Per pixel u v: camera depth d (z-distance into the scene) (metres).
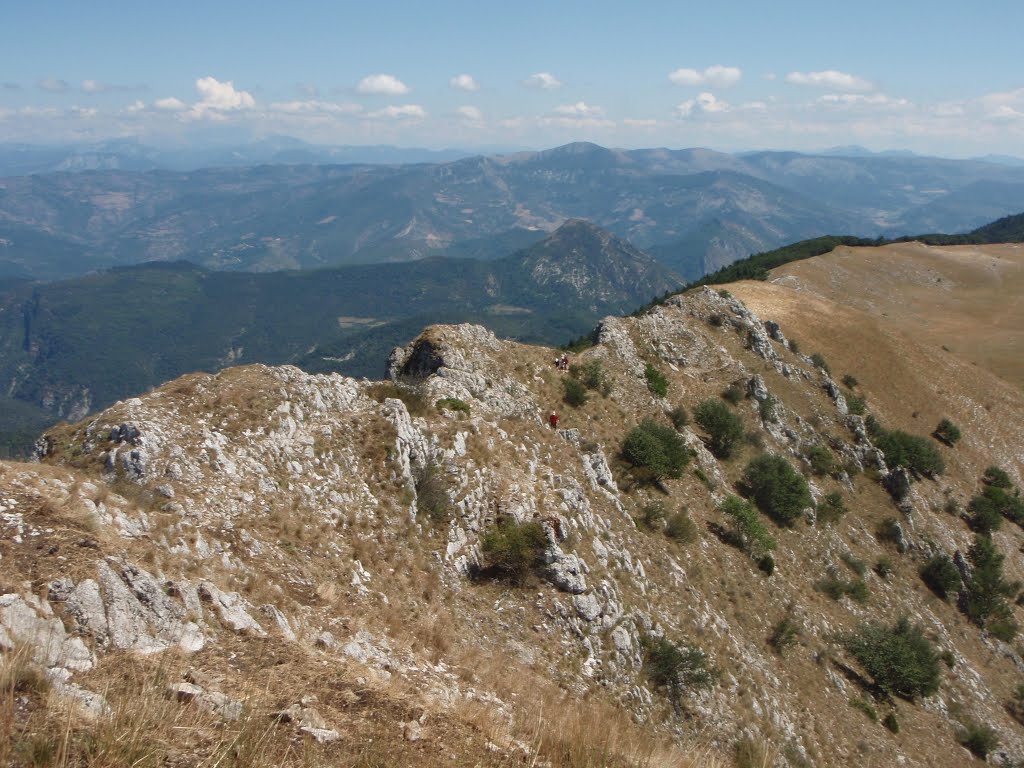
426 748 10.64
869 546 58.59
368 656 14.98
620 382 57.03
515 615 24.59
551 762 11.74
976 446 87.31
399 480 26.66
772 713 29.30
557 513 29.39
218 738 8.86
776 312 97.62
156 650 11.12
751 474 54.81
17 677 8.48
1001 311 142.00
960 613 57.75
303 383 28.81
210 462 21.45
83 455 20.23
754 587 40.88
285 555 19.20
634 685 24.81
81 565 11.17
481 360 47.62
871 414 81.44
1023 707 48.94
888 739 34.62
